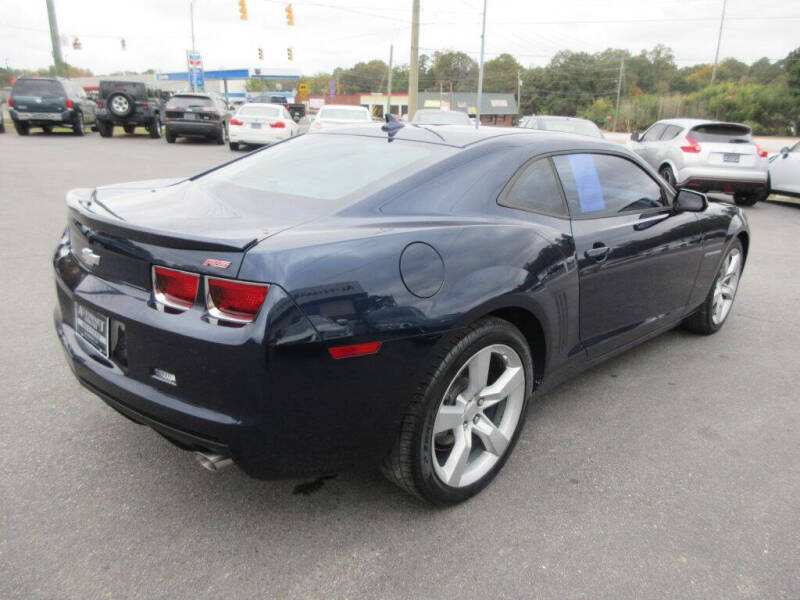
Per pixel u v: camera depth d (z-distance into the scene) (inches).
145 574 80.0
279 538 87.9
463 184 100.0
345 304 77.0
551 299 103.4
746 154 433.1
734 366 158.6
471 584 81.3
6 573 78.7
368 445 83.7
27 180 400.2
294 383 75.3
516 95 4183.1
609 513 97.3
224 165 126.4
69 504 92.7
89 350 91.4
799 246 321.1
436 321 83.4
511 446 104.3
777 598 81.3
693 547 90.4
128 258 82.3
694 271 153.0
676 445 118.8
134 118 807.7
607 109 3427.7
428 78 4736.7
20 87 765.3
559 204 113.1
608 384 145.1
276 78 2856.8
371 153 109.4
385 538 89.0
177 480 99.8
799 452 118.0
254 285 73.4
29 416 116.6
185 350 76.4
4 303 175.5
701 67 4579.2
